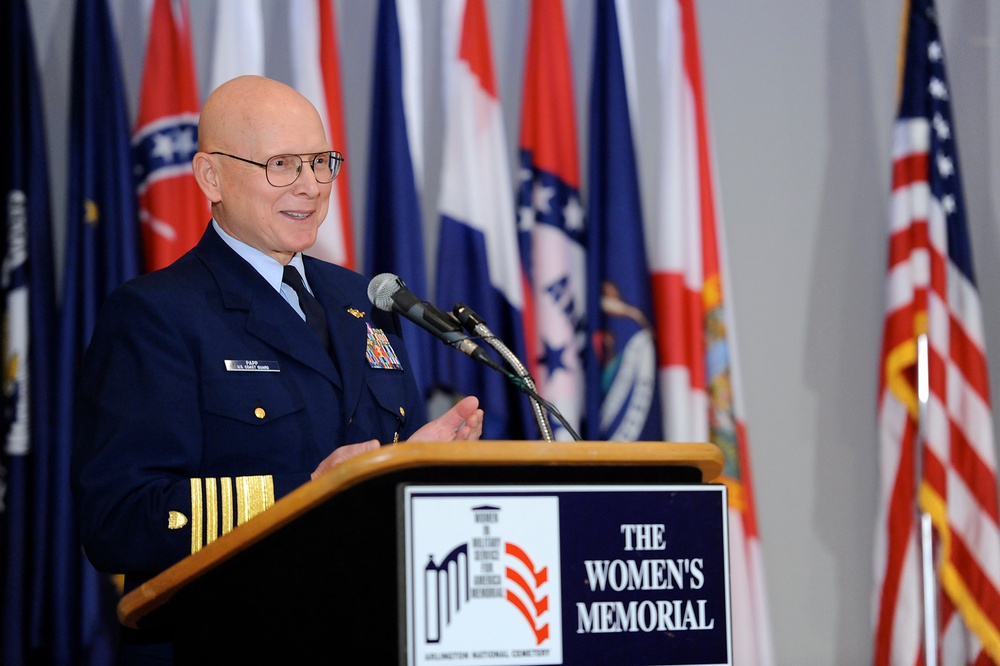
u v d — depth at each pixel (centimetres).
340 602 405
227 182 643
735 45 1293
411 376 696
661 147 1204
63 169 1101
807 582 1254
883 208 1302
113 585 1022
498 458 405
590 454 418
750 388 1262
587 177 1202
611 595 409
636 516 417
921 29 1247
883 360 1226
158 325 588
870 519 1270
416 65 1162
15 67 1049
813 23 1314
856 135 1308
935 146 1230
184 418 569
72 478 574
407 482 402
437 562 388
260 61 1114
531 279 1159
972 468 1195
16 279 1024
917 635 1177
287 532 414
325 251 1081
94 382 587
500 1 1227
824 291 1288
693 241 1177
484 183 1142
